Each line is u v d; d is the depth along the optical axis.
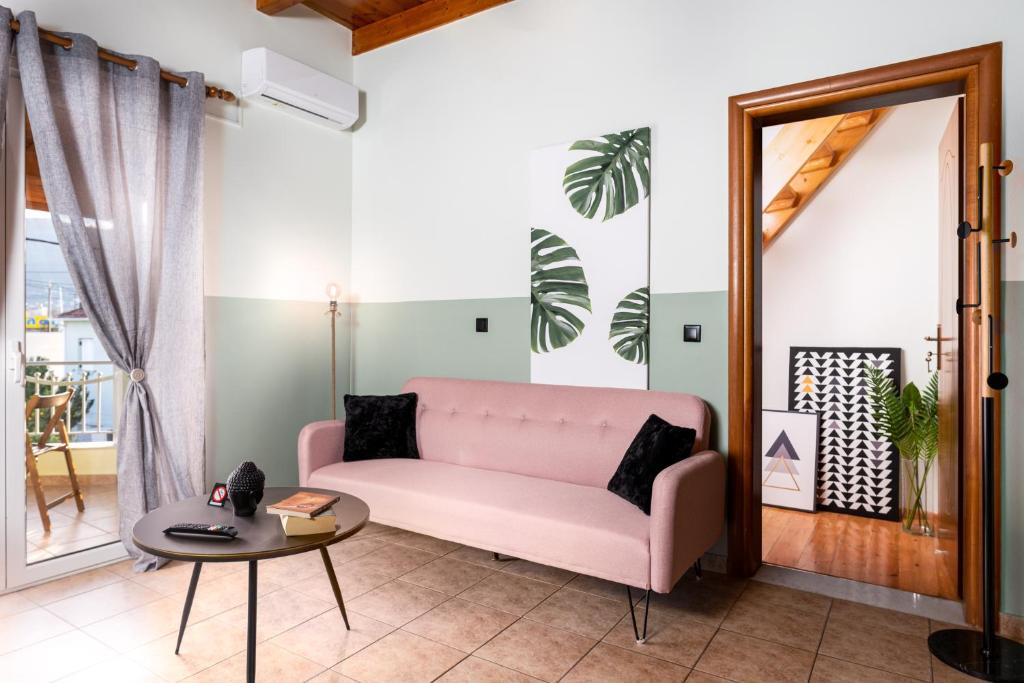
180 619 2.45
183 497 3.20
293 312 3.97
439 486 2.89
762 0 2.88
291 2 3.60
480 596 2.68
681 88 3.09
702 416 2.84
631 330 3.20
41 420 2.85
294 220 3.96
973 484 2.43
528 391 3.34
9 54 2.59
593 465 2.96
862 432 4.04
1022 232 2.34
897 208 4.12
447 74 3.89
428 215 3.99
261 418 3.79
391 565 3.02
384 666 2.11
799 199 4.23
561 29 3.46
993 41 2.41
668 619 2.47
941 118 4.00
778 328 4.46
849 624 2.44
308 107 3.86
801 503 4.06
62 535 2.89
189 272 3.24
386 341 4.20
